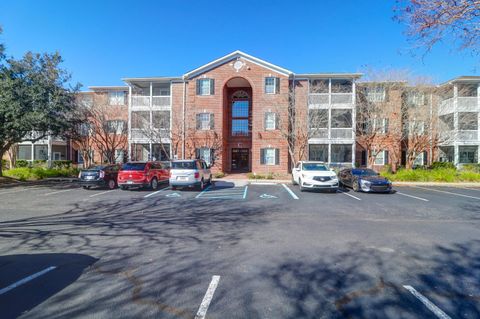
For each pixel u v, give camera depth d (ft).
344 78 80.18
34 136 61.11
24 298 11.72
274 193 45.21
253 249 18.12
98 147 80.74
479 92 81.20
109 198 39.58
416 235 21.57
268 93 80.64
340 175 56.24
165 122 81.10
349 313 10.67
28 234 21.54
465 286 13.01
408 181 64.54
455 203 36.81
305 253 17.37
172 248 18.31
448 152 88.79
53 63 53.98
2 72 49.83
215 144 81.30
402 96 71.77
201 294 12.11
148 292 12.28
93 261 15.98
